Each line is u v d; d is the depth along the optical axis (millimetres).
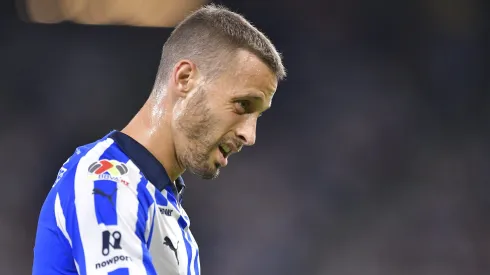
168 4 40469
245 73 6891
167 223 6965
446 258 37812
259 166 38875
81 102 38719
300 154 39406
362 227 38344
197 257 7570
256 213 37844
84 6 40281
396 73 41062
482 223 38438
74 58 39438
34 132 37781
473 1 40781
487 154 39750
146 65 39906
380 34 41438
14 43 39125
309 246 37594
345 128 40062
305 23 41312
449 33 41219
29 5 39625
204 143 7020
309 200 38438
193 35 7094
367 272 37406
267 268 37031
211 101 6945
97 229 6293
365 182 39094
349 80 40875
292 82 40625
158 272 6852
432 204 38906
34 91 38531
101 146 6996
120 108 39062
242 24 7066
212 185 37875
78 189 6496
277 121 39969
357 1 41438
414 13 41375
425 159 39812
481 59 40875
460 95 40688
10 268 35344
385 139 39969
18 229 36031
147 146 7160
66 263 6570
